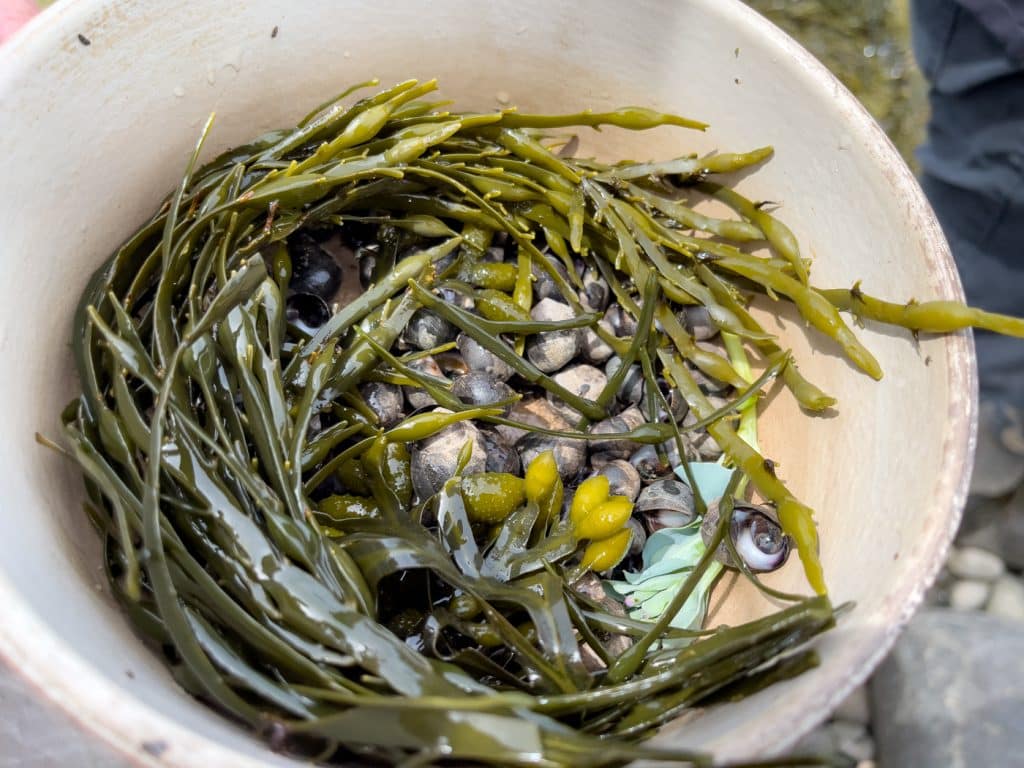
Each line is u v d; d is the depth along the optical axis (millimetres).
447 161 291
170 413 213
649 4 273
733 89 279
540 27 288
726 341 299
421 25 286
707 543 271
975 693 379
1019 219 403
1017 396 442
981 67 380
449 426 263
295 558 204
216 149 286
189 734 155
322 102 295
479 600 218
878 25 543
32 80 225
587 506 249
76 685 156
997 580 466
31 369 227
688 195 314
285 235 271
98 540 225
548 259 295
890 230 246
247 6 260
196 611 208
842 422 261
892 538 214
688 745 182
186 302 250
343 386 258
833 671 183
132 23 241
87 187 248
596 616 246
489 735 166
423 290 262
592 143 324
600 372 299
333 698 183
